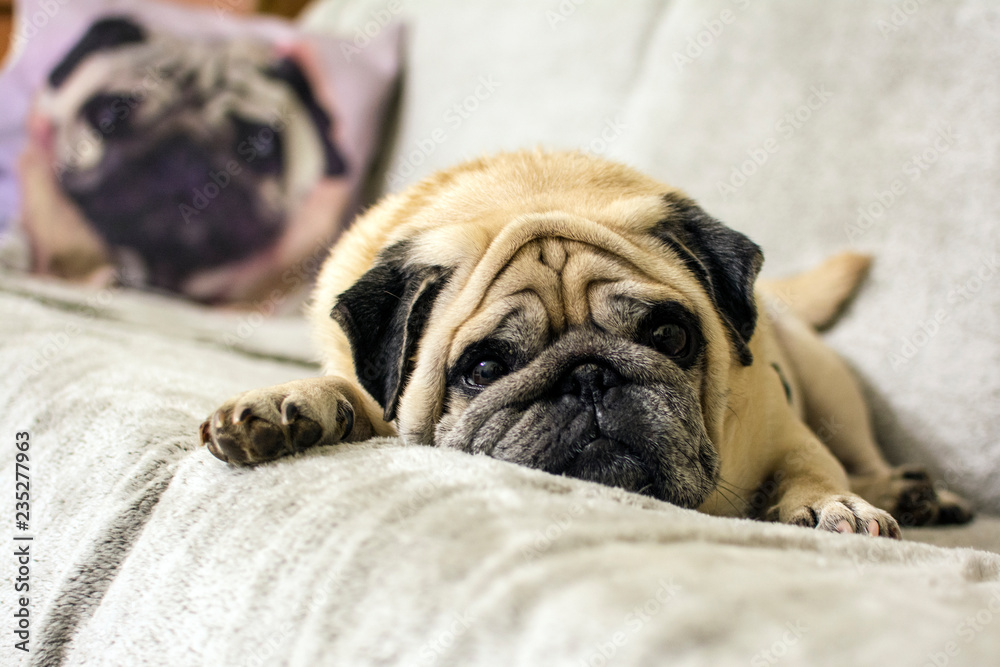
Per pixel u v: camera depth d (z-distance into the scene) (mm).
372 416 2025
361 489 1257
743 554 1049
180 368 2398
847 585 955
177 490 1503
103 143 4430
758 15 3699
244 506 1349
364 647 977
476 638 882
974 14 2971
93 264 4371
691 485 1699
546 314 1820
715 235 2117
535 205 2152
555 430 1683
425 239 2027
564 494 1292
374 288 1967
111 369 2141
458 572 981
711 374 1929
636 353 1756
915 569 1109
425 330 1958
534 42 4645
